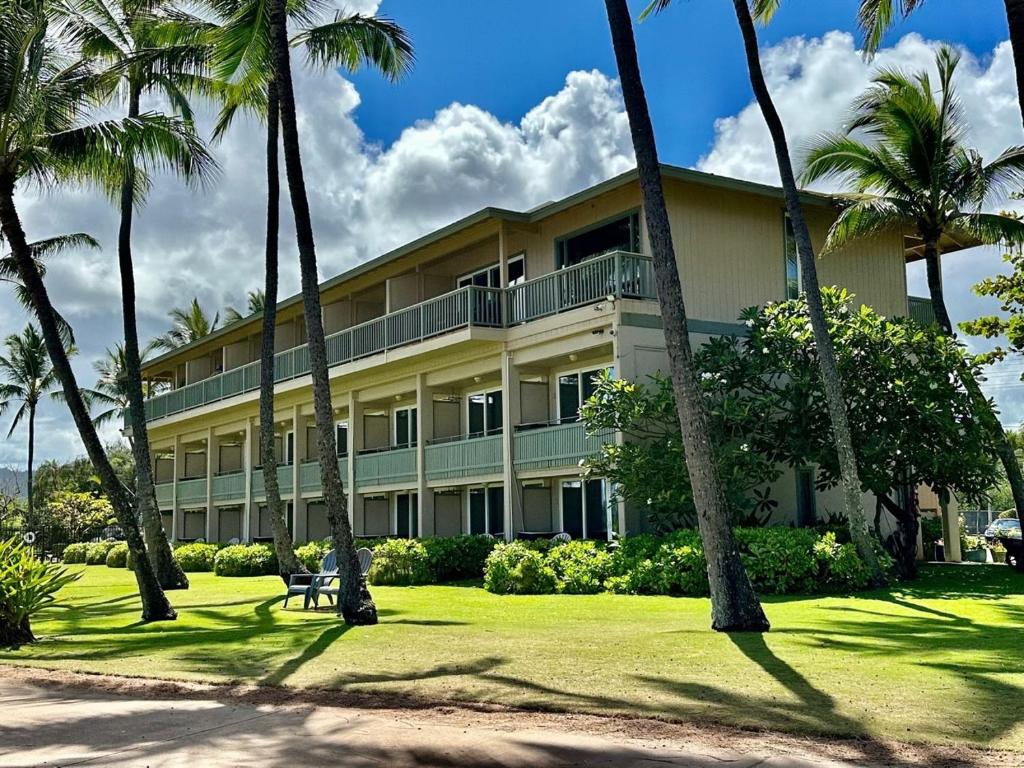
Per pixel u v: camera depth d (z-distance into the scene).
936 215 22.36
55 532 53.75
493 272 25.80
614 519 20.94
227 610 16.89
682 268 21.30
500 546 19.55
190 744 6.74
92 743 6.83
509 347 22.72
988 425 19.50
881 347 19.42
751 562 16.44
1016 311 24.42
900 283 25.45
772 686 8.03
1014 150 21.88
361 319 31.31
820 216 24.25
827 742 6.39
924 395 18.80
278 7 15.17
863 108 22.36
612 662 9.34
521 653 10.09
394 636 11.95
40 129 15.80
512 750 6.38
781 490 22.25
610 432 20.02
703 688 8.03
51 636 13.87
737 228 22.36
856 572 16.72
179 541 41.31
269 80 22.12
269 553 27.89
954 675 8.31
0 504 52.62
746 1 17.70
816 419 19.58
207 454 39.59
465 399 26.86
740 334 21.97
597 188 20.77
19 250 15.42
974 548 29.72
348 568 13.85
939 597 15.52
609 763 6.05
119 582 26.59
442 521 26.92
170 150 17.33
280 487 33.25
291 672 9.54
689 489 18.00
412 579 21.61
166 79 22.47
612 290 20.12
